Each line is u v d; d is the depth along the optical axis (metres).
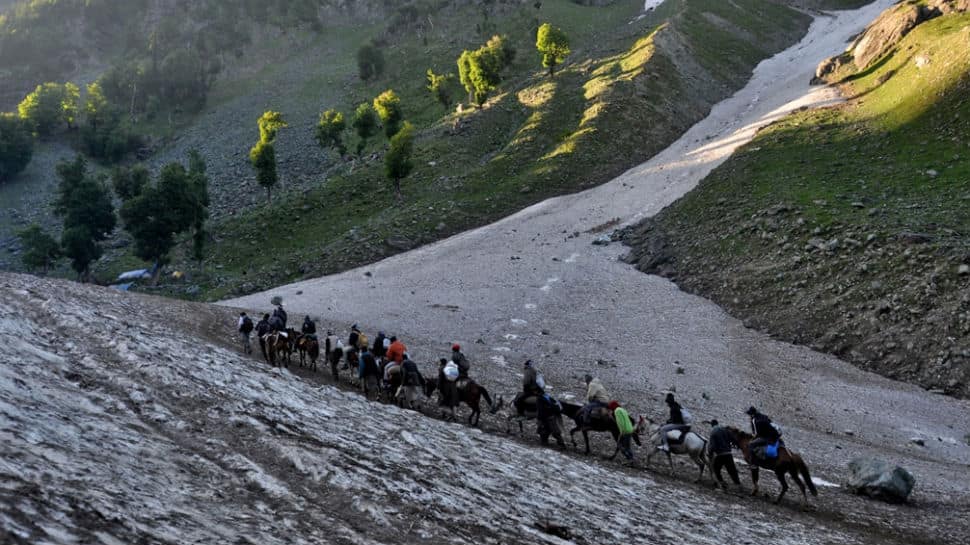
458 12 184.00
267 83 173.88
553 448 22.17
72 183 93.56
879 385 38.75
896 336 41.25
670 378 39.88
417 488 12.32
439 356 39.03
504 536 11.19
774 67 126.38
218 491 10.07
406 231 74.75
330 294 57.00
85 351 17.28
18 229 114.25
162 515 8.27
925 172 59.34
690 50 124.19
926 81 74.94
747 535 14.83
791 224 55.94
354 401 20.94
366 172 95.88
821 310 46.09
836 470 26.19
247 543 8.26
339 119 114.06
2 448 8.34
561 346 45.12
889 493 21.80
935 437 33.22
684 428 20.94
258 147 95.44
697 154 86.94
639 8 173.62
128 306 33.97
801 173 67.44
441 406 23.67
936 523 19.62
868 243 48.94
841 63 103.12
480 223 77.75
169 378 15.83
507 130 105.25
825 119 81.44
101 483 8.55
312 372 29.23
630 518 14.27
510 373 36.75
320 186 93.81
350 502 11.01
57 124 160.88
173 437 12.48
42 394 11.68
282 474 11.90
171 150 149.00
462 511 11.84
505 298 55.41
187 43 199.00
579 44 148.75
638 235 68.06
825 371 40.84
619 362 42.38
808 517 18.28
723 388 38.66
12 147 133.38
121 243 96.69
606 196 80.44
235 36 196.50
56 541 6.53
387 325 48.28
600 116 98.00
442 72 151.12
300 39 195.00
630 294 55.97
